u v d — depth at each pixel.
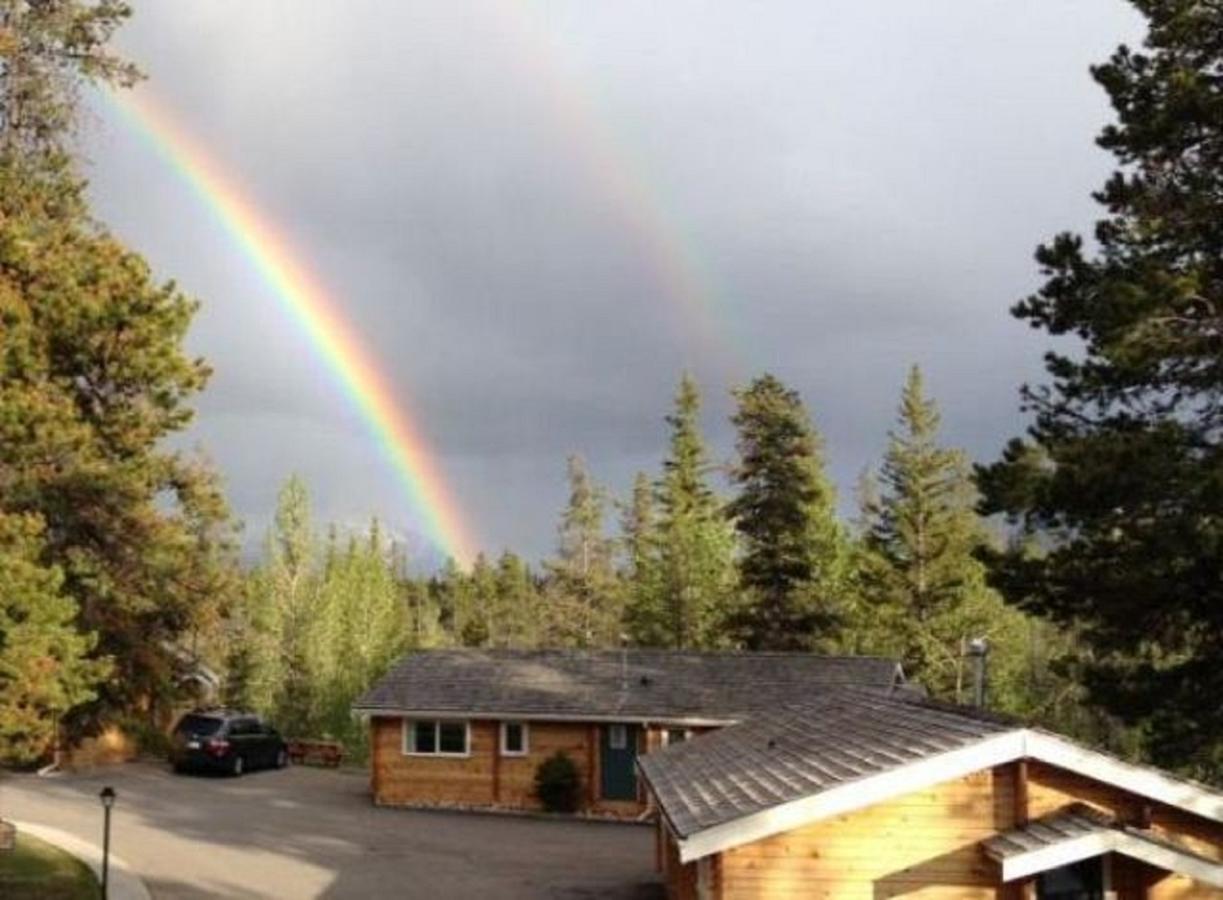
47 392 24.06
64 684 20.45
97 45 26.55
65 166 26.09
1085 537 21.42
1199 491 19.03
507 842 29.56
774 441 51.66
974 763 13.80
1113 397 21.83
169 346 26.41
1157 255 21.55
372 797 36.69
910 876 14.06
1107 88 22.53
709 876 14.48
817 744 17.88
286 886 23.45
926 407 57.25
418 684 37.56
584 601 76.44
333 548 76.31
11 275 23.97
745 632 51.78
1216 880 12.89
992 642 54.00
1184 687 21.94
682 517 64.19
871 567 57.34
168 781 38.19
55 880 22.61
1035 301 22.92
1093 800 14.02
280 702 56.16
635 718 35.47
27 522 20.75
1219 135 21.36
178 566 29.06
